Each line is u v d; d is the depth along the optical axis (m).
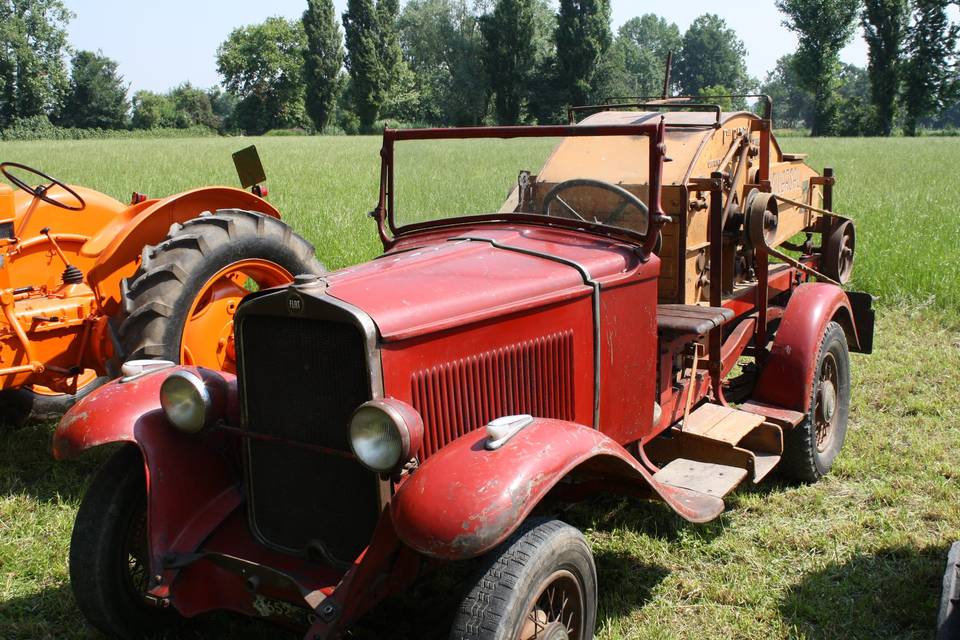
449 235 3.74
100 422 3.03
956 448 4.98
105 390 3.22
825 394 4.61
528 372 3.04
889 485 4.50
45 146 42.06
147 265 4.70
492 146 3.79
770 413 4.41
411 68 81.44
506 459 2.45
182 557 2.85
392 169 3.89
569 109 4.80
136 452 3.15
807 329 4.52
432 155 3.82
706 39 113.69
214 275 4.92
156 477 2.95
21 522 4.14
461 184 3.83
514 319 2.96
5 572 3.72
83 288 5.02
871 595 3.46
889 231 11.12
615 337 3.40
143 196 5.93
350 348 2.59
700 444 3.95
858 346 5.30
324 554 2.78
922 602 3.40
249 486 2.95
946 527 4.03
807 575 3.64
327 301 2.59
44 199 5.15
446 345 2.76
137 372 3.32
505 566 2.44
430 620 3.19
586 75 64.31
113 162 25.41
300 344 2.70
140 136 73.25
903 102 66.88
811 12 67.00
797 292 4.77
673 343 4.04
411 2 81.31
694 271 4.38
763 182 4.83
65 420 3.10
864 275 8.84
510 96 66.81
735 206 4.61
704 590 3.55
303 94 86.44
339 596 2.50
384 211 3.95
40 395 5.57
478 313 2.82
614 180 3.60
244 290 5.27
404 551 2.67
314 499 2.80
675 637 3.21
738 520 4.21
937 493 4.37
